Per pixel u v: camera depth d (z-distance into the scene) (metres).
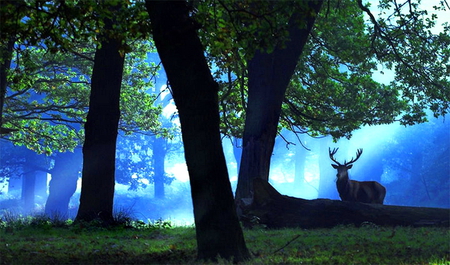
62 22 13.02
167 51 9.47
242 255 9.42
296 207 16.09
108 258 10.48
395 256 9.99
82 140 36.75
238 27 12.88
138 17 13.10
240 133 28.22
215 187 9.39
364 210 15.96
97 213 19.38
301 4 12.00
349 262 9.19
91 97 20.02
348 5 24.67
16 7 12.54
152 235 15.99
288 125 29.20
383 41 25.53
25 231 16.41
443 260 9.14
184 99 9.45
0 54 21.69
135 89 34.12
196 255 10.21
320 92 27.67
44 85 32.84
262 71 21.02
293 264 8.98
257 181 16.25
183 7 9.62
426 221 15.64
